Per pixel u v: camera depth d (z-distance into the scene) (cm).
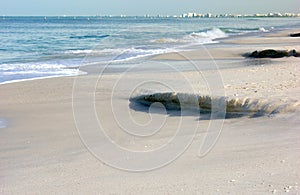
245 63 1562
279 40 3141
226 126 636
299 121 619
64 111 821
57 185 428
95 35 3622
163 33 2788
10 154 554
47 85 1134
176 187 397
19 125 718
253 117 674
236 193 367
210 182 403
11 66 1580
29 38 3497
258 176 405
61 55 2028
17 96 984
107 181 430
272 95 774
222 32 4384
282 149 494
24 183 441
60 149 572
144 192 390
